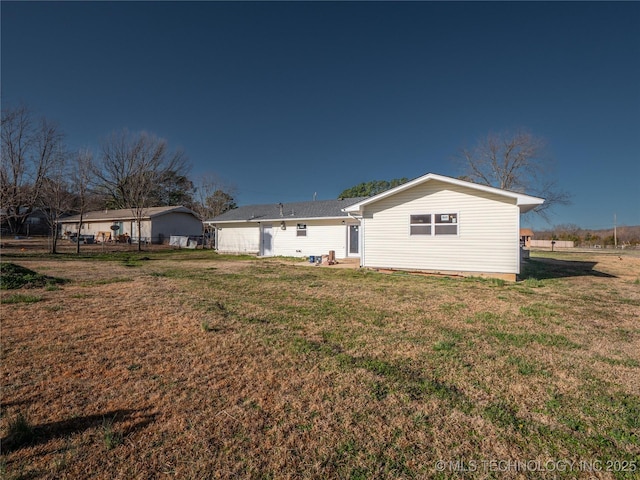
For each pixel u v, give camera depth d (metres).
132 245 26.48
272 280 8.91
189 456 1.86
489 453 1.92
